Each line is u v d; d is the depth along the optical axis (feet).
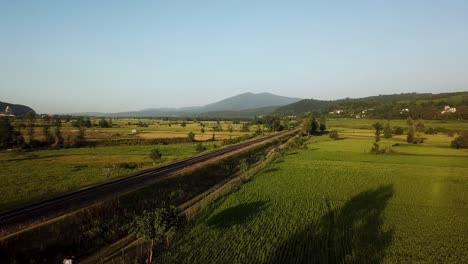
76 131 500.74
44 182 173.17
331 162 272.72
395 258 90.48
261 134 562.66
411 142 418.92
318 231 109.29
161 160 261.44
